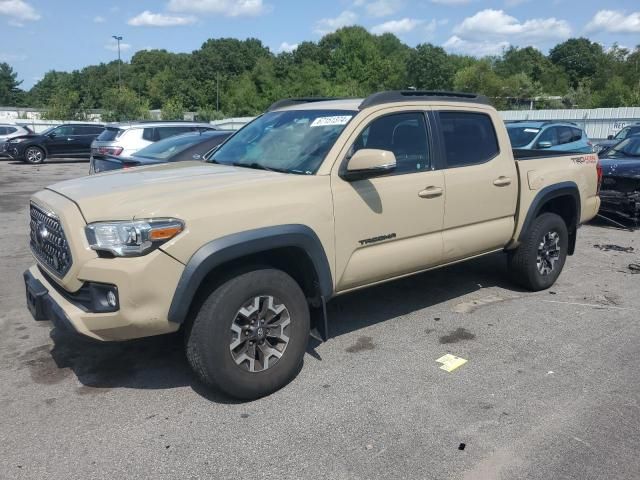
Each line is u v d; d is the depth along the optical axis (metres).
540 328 4.91
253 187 3.60
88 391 3.80
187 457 3.08
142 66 107.06
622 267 7.04
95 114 49.75
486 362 4.23
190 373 4.05
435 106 4.75
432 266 4.80
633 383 3.91
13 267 6.94
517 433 3.30
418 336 4.73
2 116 59.44
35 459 3.06
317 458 3.06
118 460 3.05
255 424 3.39
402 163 4.42
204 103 88.88
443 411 3.54
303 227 3.71
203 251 3.29
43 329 4.88
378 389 3.82
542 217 5.72
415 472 2.95
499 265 6.91
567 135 13.45
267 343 3.67
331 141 4.10
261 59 91.50
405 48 110.62
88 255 3.25
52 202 3.61
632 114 27.58
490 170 5.05
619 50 61.88
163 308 3.24
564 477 2.91
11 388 3.84
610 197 9.36
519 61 92.75
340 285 4.10
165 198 3.33
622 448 3.16
